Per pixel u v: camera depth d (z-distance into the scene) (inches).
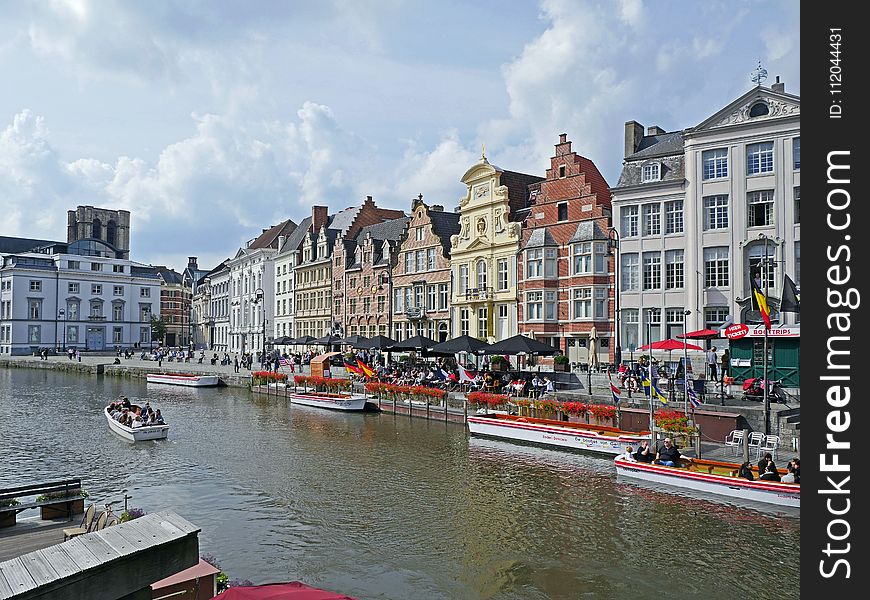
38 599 168.9
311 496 884.0
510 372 1625.2
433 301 2428.6
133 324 4677.7
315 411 1738.4
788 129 1542.8
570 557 660.7
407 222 2696.9
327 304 3149.6
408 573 625.3
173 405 1892.2
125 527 204.7
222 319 4520.2
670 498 849.5
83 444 1272.1
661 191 1717.5
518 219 2118.6
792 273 1524.4
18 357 3870.6
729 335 1249.4
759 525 739.4
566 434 1163.9
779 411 1061.8
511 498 866.1
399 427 1450.5
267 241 4055.1
